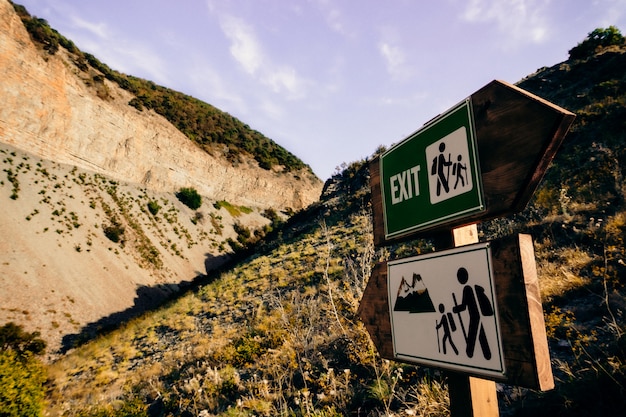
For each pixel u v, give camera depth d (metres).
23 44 48.16
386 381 4.31
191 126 88.88
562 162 11.22
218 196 82.19
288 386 5.21
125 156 62.12
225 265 32.22
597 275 4.93
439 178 1.75
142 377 9.20
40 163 47.72
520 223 8.44
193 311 15.20
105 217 50.78
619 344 3.21
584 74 18.72
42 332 28.33
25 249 35.81
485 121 1.52
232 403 5.58
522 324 1.20
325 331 6.70
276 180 98.81
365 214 17.62
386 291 2.01
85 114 55.41
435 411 3.23
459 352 1.46
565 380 3.16
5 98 45.19
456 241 1.70
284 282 13.05
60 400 9.39
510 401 3.27
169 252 56.16
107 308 36.81
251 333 8.55
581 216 7.36
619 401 2.58
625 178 8.16
